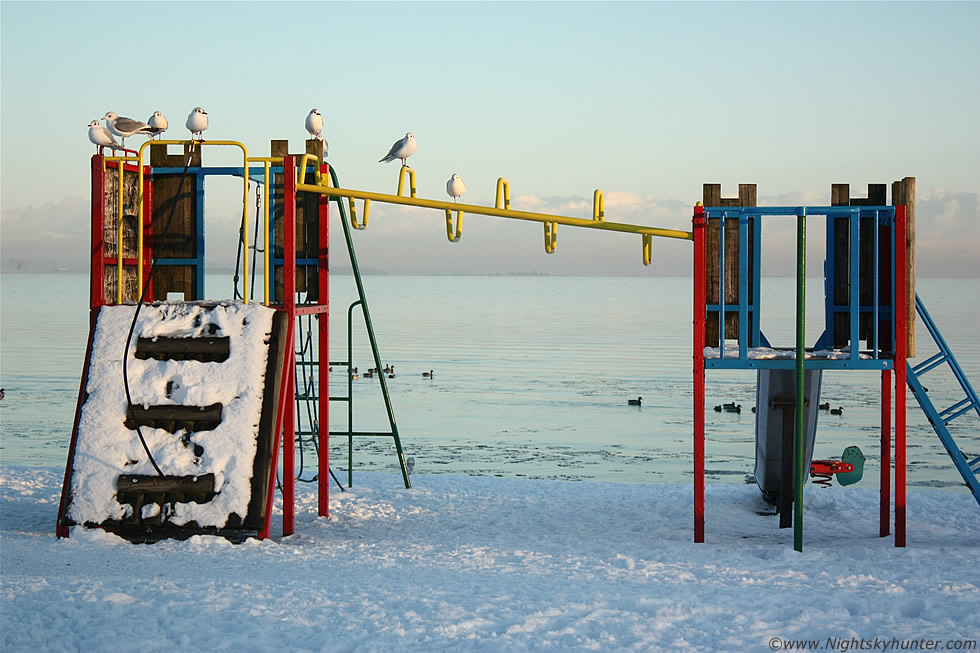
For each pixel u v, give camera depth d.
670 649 5.71
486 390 56.88
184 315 9.61
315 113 11.20
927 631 6.07
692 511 12.21
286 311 9.58
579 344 95.81
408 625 6.11
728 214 9.61
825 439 39.19
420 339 102.25
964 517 11.62
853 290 9.54
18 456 32.53
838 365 9.59
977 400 10.09
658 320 150.38
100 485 9.01
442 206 10.15
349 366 13.82
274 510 11.70
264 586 7.09
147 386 9.29
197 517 8.88
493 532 10.44
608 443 38.22
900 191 9.56
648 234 10.12
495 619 6.29
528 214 10.10
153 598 6.64
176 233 10.80
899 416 9.46
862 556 8.79
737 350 10.07
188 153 10.68
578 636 5.92
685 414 47.44
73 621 6.08
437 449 36.22
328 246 11.04
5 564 7.81
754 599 6.86
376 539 9.83
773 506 12.66
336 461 32.41
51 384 55.12
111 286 10.23
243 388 9.22
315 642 5.75
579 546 9.35
